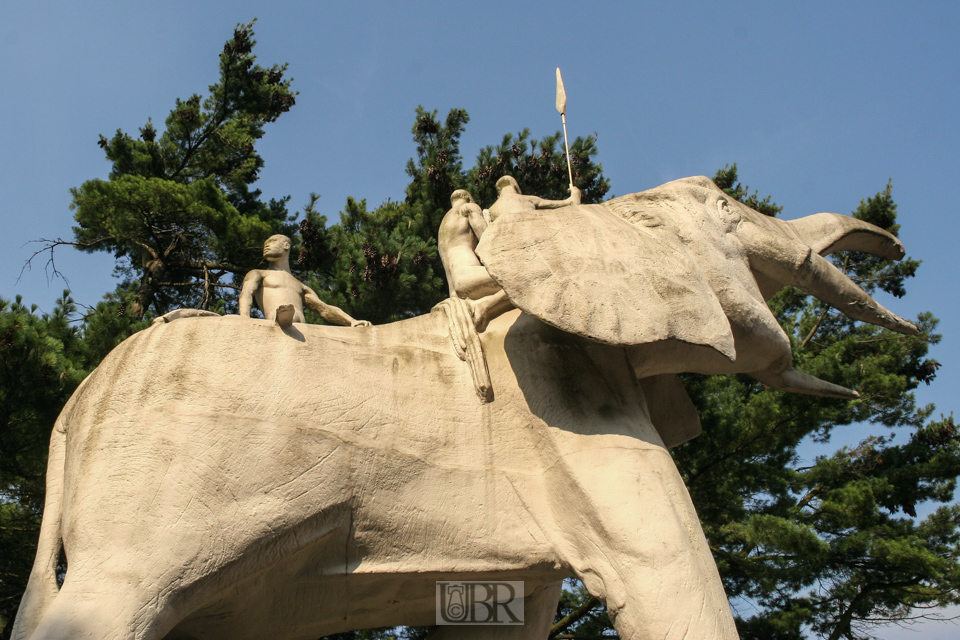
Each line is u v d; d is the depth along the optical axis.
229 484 3.19
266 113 17.12
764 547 10.41
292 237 13.55
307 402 3.42
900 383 11.80
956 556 11.31
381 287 10.48
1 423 8.10
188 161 16.16
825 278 4.43
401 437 3.51
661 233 4.06
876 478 11.47
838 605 10.99
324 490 3.30
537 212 4.02
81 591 2.93
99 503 3.11
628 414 3.74
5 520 8.60
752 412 10.08
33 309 9.31
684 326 3.70
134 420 3.27
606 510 3.41
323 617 3.53
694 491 10.20
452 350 3.84
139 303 13.38
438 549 3.45
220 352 3.45
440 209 11.94
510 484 3.58
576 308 3.65
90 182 13.45
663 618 3.19
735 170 13.68
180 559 3.04
